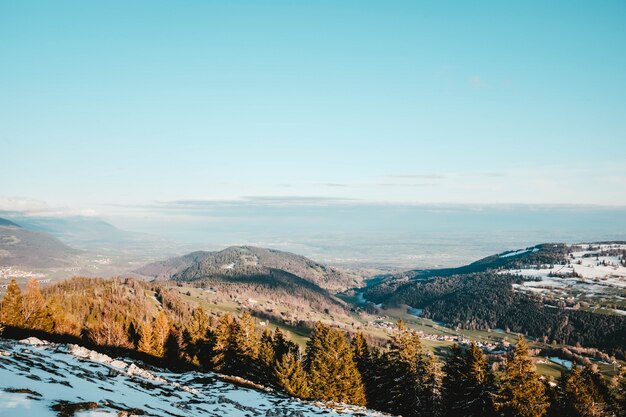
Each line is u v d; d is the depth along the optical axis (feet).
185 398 85.51
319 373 181.98
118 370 87.97
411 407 183.83
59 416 36.96
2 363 56.90
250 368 209.97
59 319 243.60
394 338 196.03
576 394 177.17
